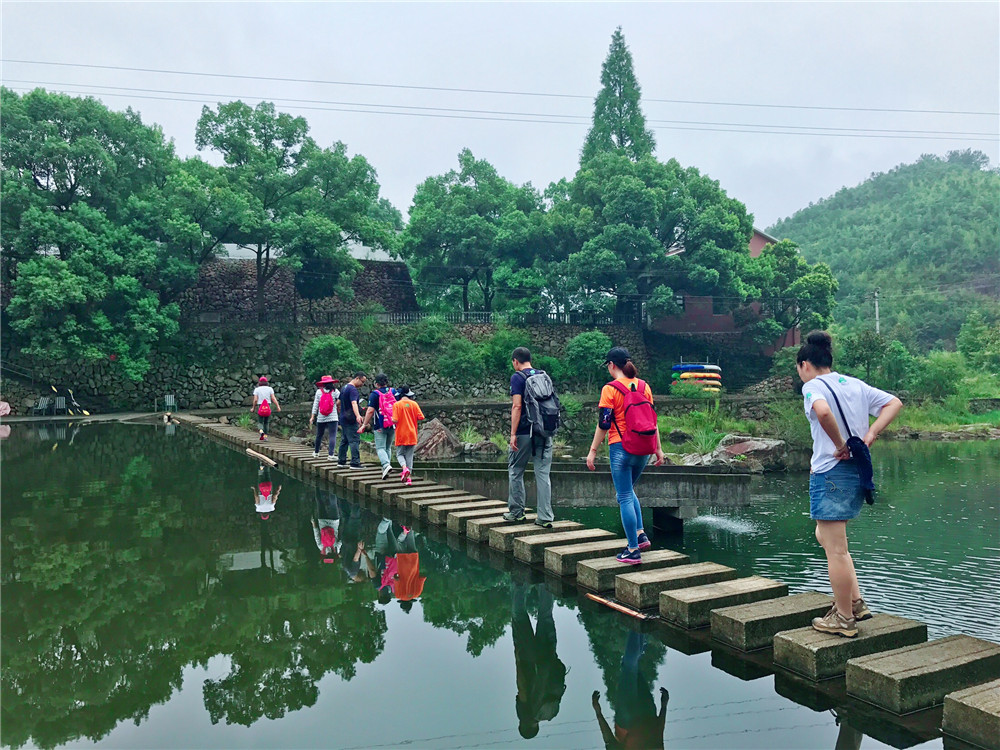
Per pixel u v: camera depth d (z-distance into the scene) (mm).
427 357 33312
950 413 32750
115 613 4305
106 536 6461
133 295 25828
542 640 3914
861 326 73562
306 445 15273
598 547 5391
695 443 21266
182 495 8812
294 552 5953
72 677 3363
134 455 13336
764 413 31156
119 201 26656
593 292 36812
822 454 3467
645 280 36750
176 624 4121
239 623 4156
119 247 25969
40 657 3607
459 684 3299
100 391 27547
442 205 36688
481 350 33375
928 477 14664
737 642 3736
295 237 28406
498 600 4676
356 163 31078
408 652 3721
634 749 2615
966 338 51562
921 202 115500
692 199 34875
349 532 6805
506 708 3031
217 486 9609
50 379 26703
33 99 25188
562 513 10109
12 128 24625
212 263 32500
